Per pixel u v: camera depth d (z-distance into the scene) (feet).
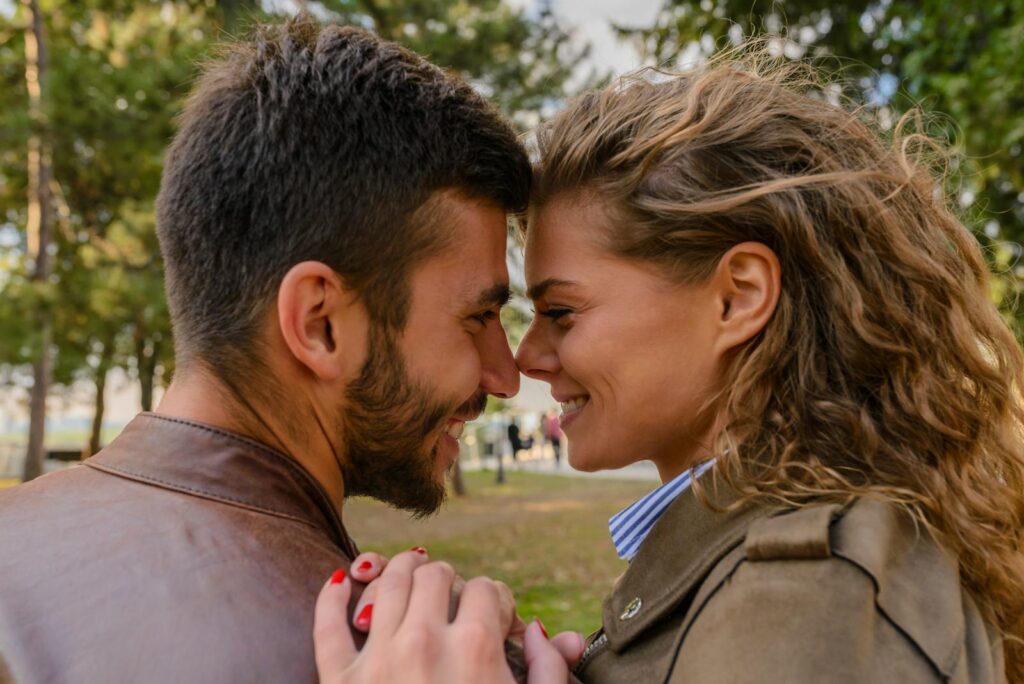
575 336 3.50
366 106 3.03
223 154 3.02
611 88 3.86
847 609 2.33
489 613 2.53
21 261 49.67
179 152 3.17
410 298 3.10
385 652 2.35
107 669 2.25
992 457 3.39
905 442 3.06
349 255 2.97
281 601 2.49
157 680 2.23
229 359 3.01
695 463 3.33
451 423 3.64
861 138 3.55
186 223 3.07
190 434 2.87
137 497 2.74
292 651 2.39
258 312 2.98
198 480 2.77
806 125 3.48
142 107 29.68
